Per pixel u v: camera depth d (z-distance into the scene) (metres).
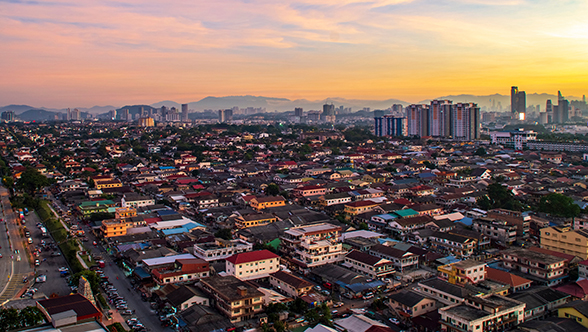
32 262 156.88
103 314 114.19
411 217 192.50
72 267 147.75
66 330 97.31
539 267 134.25
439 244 163.12
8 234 189.00
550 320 105.12
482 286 119.19
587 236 146.00
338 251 152.00
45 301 108.44
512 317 104.31
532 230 181.00
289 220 191.62
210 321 106.62
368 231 178.38
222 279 125.81
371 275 137.25
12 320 99.81
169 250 155.38
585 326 103.38
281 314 111.56
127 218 192.75
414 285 133.38
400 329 107.94
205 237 173.00
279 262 148.38
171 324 109.31
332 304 120.62
